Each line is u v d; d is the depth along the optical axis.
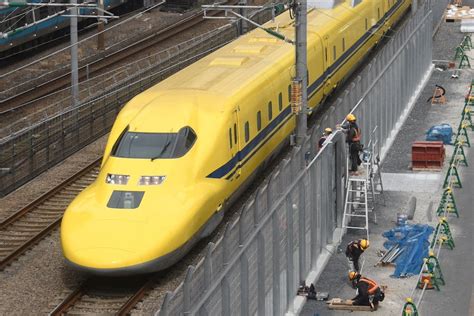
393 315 62.28
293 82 81.25
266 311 58.34
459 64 134.88
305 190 66.31
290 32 107.25
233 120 79.69
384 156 95.81
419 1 161.00
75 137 102.12
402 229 72.12
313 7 119.19
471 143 99.81
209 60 95.38
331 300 63.91
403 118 108.56
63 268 72.31
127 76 131.25
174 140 74.25
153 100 79.56
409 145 99.94
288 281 62.47
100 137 107.81
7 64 140.75
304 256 66.06
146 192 70.69
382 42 146.50
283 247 61.66
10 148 90.81
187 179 72.75
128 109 79.19
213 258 52.88
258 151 86.06
